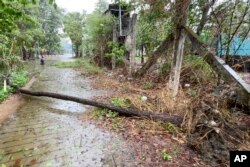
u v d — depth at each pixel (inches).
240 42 228.2
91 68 489.7
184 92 215.9
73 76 438.9
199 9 234.8
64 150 128.3
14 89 283.1
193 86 234.2
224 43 214.7
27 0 135.1
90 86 325.4
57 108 215.6
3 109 211.6
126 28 502.9
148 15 236.1
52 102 237.9
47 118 185.8
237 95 160.4
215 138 123.0
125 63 413.7
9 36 348.5
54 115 193.8
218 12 205.3
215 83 213.3
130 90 267.6
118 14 529.7
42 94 251.0
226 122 135.1
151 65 291.3
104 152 125.2
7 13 123.2
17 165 113.1
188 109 153.4
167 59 280.7
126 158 118.2
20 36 479.5
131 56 351.3
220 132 124.9
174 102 186.9
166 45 240.1
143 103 197.6
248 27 205.5
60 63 725.3
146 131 149.6
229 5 197.9
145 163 112.9
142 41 365.7
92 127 162.7
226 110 151.5
